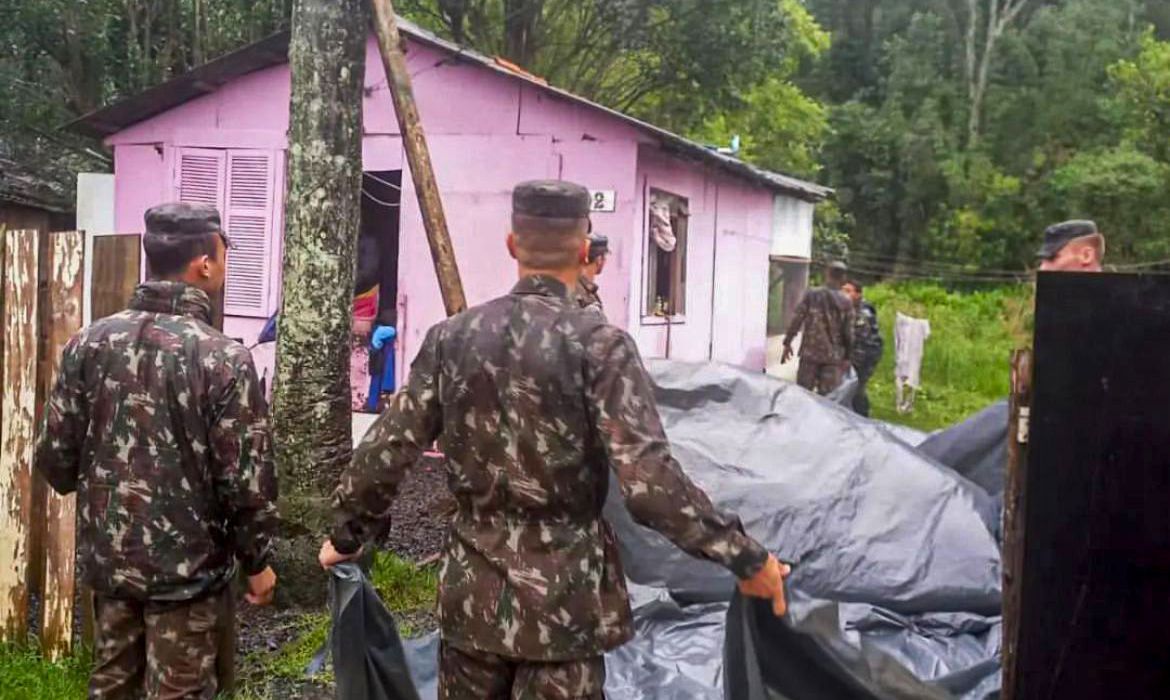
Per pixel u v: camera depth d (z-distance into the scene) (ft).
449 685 9.07
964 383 74.49
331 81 18.44
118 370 10.91
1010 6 153.07
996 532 16.17
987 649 14.51
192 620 11.03
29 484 15.75
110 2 46.52
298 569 17.95
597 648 8.60
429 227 21.74
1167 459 9.65
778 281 52.60
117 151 36.52
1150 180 123.44
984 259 132.26
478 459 8.77
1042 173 133.39
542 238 9.02
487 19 66.90
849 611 14.64
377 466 9.10
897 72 143.23
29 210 41.63
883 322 96.37
